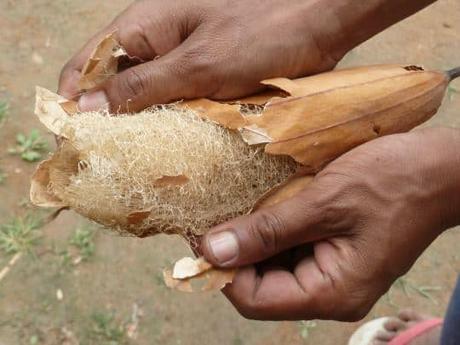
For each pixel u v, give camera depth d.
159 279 0.77
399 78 0.39
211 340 0.74
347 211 0.35
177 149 0.36
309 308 0.36
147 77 0.39
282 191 0.37
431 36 1.04
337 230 0.35
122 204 0.36
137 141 0.36
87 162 0.36
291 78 0.41
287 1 0.41
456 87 0.97
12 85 0.92
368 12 0.41
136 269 0.77
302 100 0.37
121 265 0.77
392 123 0.39
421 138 0.36
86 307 0.75
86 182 0.36
